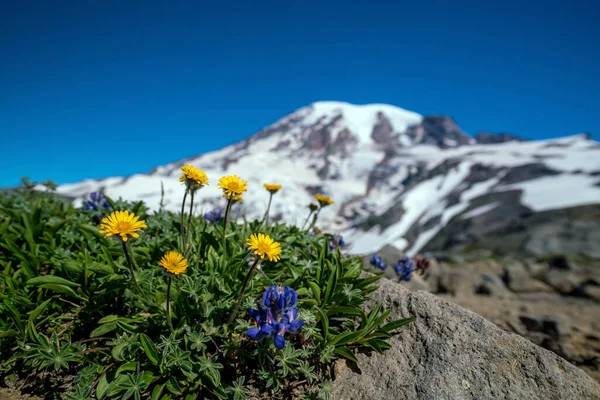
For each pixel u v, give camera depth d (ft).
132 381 8.63
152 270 10.67
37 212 13.75
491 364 9.93
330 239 16.20
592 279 42.42
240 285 11.01
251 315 9.02
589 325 27.43
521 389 9.38
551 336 24.43
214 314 9.95
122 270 11.17
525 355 10.05
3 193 20.77
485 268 50.67
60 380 9.68
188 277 10.09
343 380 10.33
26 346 9.73
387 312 10.83
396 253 27.89
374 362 10.61
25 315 10.47
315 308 10.82
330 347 10.07
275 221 15.80
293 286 11.73
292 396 9.79
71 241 13.26
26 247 13.20
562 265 53.42
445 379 9.68
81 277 10.84
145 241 12.98
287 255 12.82
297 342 10.55
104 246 11.71
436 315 11.36
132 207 15.94
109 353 9.64
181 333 9.80
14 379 9.65
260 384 9.84
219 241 12.91
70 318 10.72
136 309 10.31
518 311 32.14
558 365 9.80
